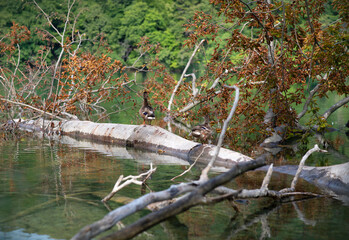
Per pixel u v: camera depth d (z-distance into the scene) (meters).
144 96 11.12
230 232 4.19
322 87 11.66
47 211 4.84
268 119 11.73
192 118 12.25
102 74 14.03
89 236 3.47
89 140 11.92
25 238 3.98
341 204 5.19
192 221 4.55
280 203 5.25
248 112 11.48
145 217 3.73
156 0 62.34
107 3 62.12
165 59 56.56
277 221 4.52
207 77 12.04
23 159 8.46
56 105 13.79
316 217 4.65
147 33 58.41
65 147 10.35
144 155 9.24
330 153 9.26
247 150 9.96
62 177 6.70
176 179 6.63
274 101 10.88
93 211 4.84
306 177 6.73
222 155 8.38
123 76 14.52
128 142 10.80
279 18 10.23
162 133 10.27
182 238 4.04
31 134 13.06
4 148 10.05
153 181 6.46
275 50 12.64
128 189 5.90
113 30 59.91
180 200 3.92
